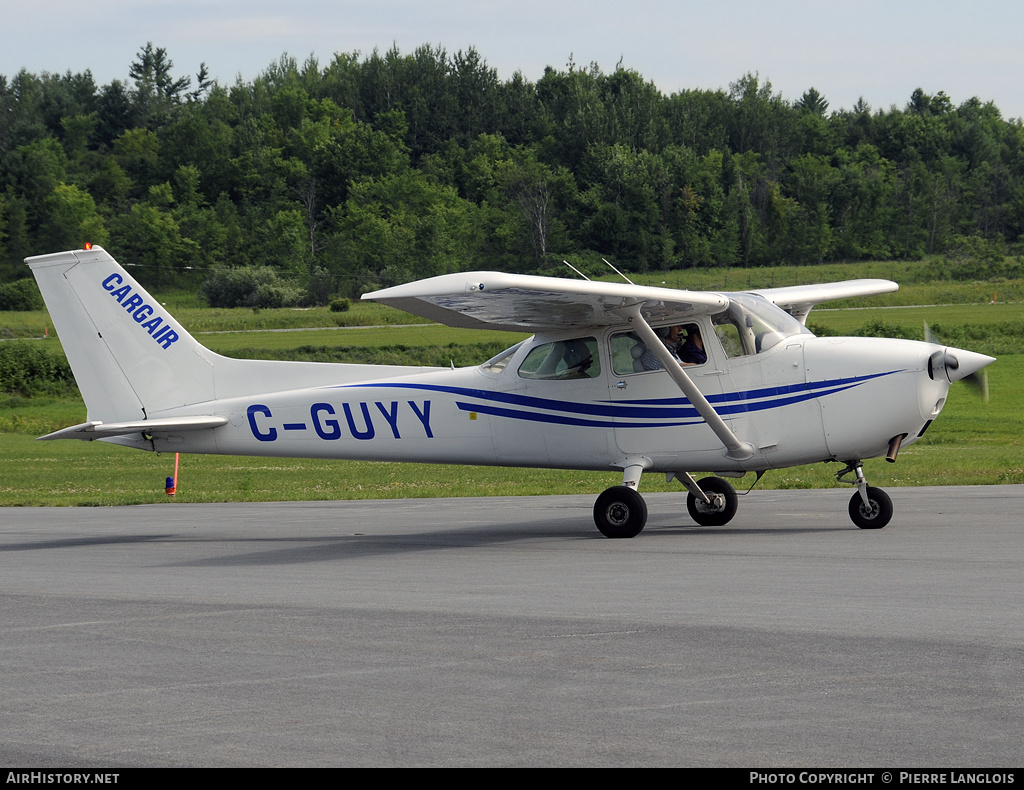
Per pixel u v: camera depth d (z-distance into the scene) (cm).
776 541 2581
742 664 1396
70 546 2991
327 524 3412
